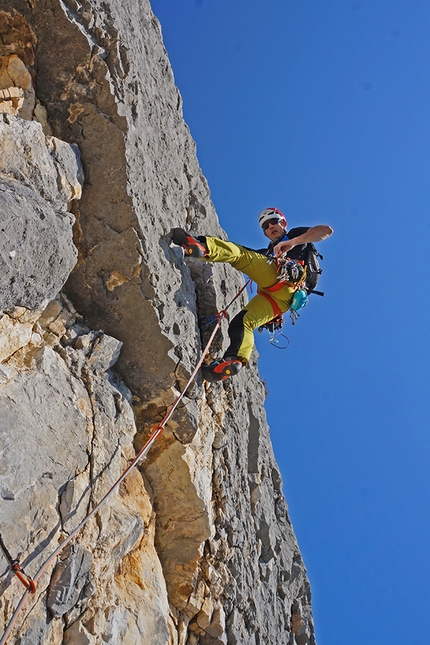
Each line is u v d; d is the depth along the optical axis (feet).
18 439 14.02
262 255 21.62
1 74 18.34
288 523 28.91
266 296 22.02
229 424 23.72
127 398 18.19
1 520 13.15
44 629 13.64
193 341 20.07
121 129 18.26
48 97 18.37
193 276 22.09
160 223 19.86
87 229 18.29
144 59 21.79
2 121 15.43
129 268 18.22
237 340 21.01
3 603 12.80
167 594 18.80
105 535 15.78
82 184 18.16
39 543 13.91
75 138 18.30
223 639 19.54
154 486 19.10
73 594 14.51
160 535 19.24
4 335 14.74
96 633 14.82
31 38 18.26
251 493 25.02
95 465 16.06
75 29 18.07
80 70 18.31
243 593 21.45
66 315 17.65
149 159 20.11
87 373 17.11
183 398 19.11
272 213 22.77
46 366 15.78
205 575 19.81
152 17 24.20
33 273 14.84
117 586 16.44
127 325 18.43
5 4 18.01
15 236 14.01
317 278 22.70
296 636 26.08
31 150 15.96
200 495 19.29
